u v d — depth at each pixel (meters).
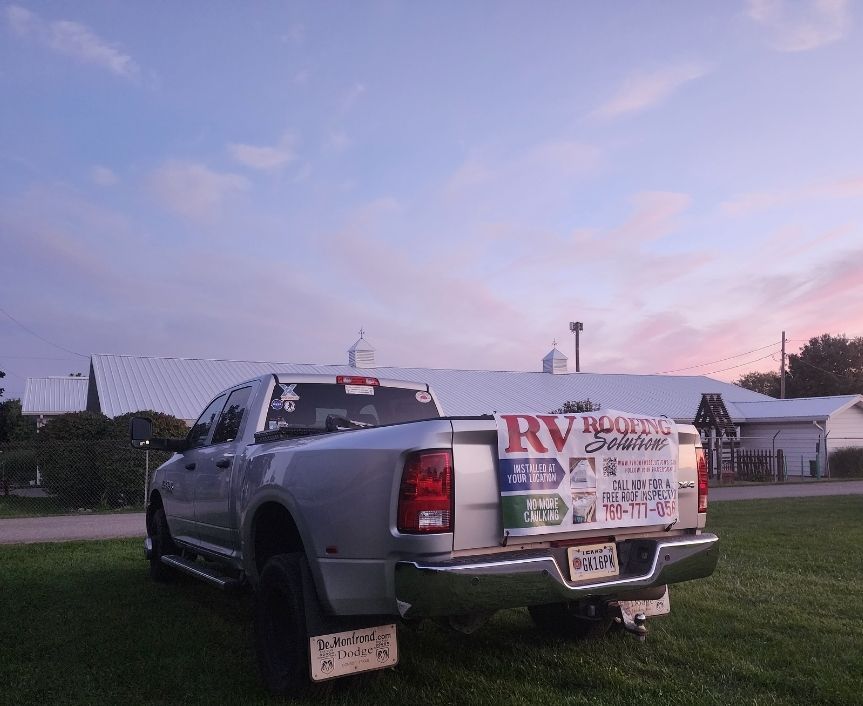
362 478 4.16
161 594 7.53
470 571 3.89
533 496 4.24
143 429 7.24
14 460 21.69
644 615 5.60
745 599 7.15
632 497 4.70
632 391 38.34
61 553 10.36
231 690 4.76
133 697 4.65
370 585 4.12
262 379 6.09
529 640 5.82
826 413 34.84
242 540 5.36
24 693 4.71
